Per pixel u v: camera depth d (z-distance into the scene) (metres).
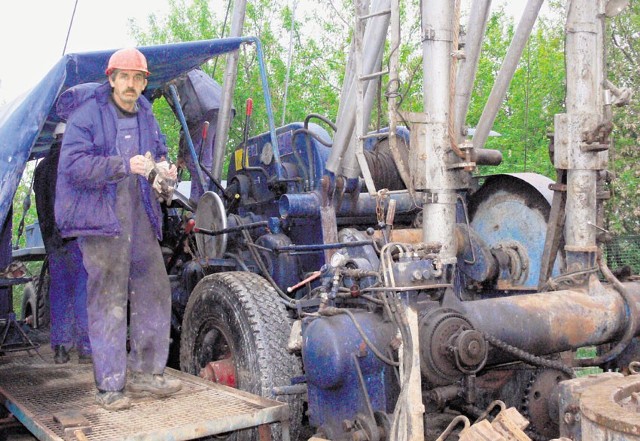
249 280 5.33
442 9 4.41
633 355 4.92
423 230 4.52
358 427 3.82
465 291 5.88
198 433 3.86
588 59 4.72
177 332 7.00
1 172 4.62
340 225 6.21
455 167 4.39
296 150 6.22
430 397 3.96
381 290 3.76
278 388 4.72
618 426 2.40
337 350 3.84
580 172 4.70
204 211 6.40
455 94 4.64
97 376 4.26
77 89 4.26
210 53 5.96
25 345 6.26
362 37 5.12
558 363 4.25
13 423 5.03
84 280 5.52
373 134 4.90
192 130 7.66
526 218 5.74
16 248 9.16
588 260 4.67
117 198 4.31
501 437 3.12
